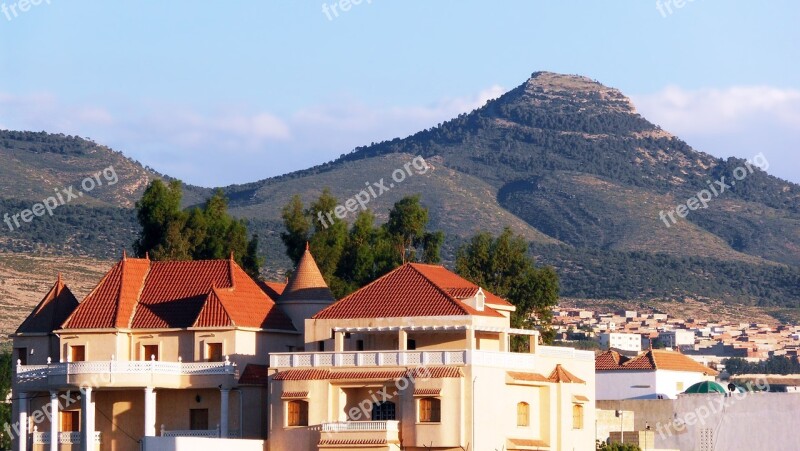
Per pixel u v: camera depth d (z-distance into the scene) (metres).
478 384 110.56
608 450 129.50
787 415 136.12
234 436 119.06
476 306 117.56
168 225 163.38
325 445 110.19
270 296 131.00
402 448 110.56
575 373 123.94
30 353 128.75
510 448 113.75
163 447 108.00
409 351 112.25
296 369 114.94
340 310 117.94
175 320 123.38
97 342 123.00
